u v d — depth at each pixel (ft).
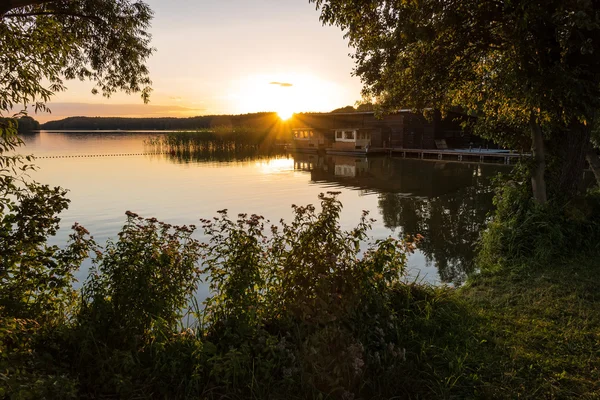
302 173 97.81
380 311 12.98
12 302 10.96
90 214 52.60
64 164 121.49
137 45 25.63
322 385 10.41
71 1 22.00
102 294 11.57
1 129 10.28
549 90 18.51
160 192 70.03
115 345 10.90
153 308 11.02
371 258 13.66
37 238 12.05
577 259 22.48
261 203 59.82
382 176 89.76
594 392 10.91
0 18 11.20
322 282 11.74
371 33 24.20
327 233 12.63
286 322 12.00
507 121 29.17
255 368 10.78
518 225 24.97
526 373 11.89
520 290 19.01
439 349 12.84
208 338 11.80
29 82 10.71
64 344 11.07
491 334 14.40
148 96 27.07
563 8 16.22
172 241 12.62
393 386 10.83
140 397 9.80
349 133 144.66
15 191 12.04
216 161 132.67
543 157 25.53
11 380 7.92
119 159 140.46
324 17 22.02
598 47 19.56
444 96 27.89
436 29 19.58
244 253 12.37
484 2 20.42
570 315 15.76
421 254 33.37
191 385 10.07
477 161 112.06
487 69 25.85
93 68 24.70
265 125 228.22
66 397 8.50
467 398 10.79
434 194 66.13
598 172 32.12
